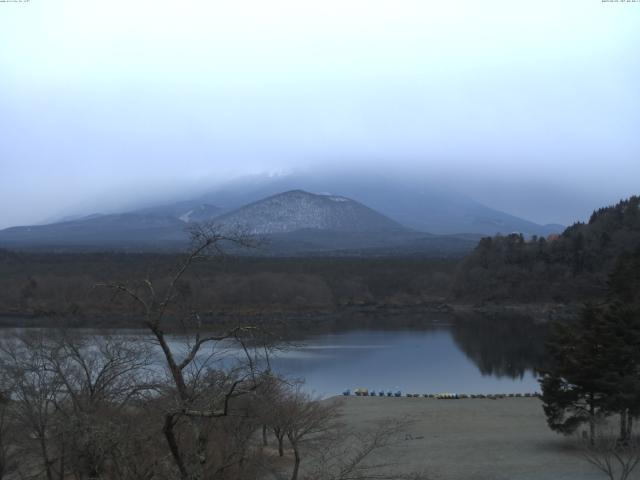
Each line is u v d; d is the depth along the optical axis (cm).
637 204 18850
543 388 3659
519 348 9900
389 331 12512
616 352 3400
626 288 6731
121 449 1612
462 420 4838
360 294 18825
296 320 12588
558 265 17812
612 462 3312
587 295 16250
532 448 3850
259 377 1731
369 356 8981
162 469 1573
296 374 7300
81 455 1681
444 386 6788
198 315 1566
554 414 3631
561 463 3456
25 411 2688
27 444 2755
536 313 16188
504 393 6362
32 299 8919
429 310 17625
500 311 16900
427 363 8394
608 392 3441
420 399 5847
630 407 3381
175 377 1396
